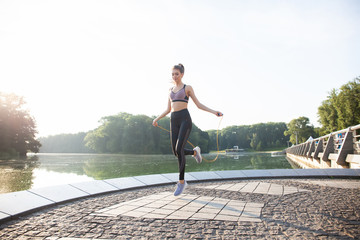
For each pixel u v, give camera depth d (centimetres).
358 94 3006
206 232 215
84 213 287
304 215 262
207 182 543
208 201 334
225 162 2281
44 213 290
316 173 605
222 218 255
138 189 460
